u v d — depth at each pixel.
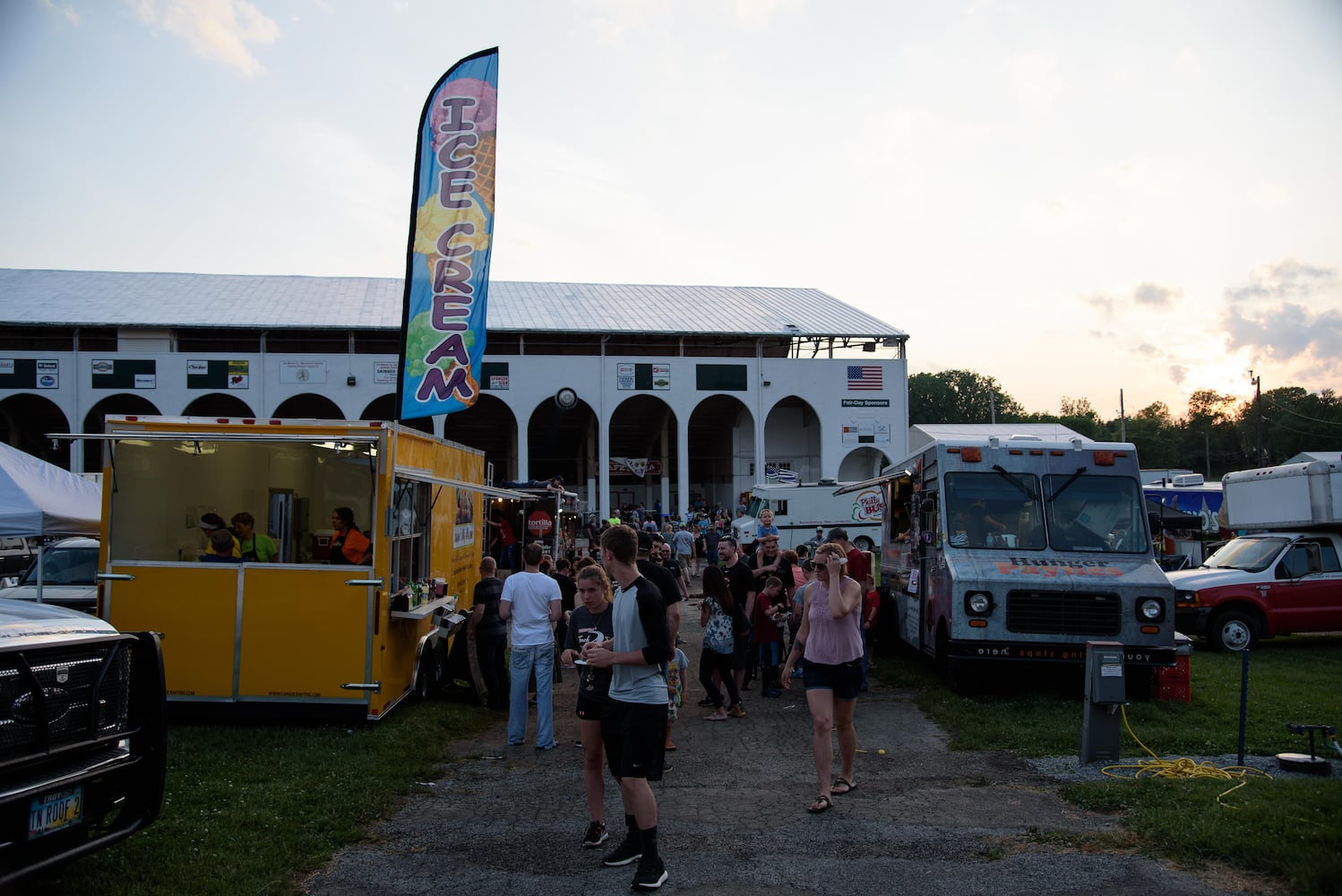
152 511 9.33
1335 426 80.25
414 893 5.09
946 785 7.26
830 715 6.68
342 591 9.04
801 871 5.34
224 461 9.36
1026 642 10.39
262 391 39.62
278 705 9.08
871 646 13.14
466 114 12.92
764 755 8.48
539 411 47.69
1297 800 6.19
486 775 7.87
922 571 12.49
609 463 47.16
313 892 5.11
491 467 18.73
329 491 9.28
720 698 10.19
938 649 11.51
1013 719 9.48
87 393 38.66
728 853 5.68
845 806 6.69
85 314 39.09
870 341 45.25
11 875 4.21
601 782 5.87
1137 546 11.25
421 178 12.96
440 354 12.80
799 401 46.38
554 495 21.25
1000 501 11.55
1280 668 13.00
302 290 45.19
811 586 7.04
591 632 6.32
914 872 5.29
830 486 32.81
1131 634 10.29
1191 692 10.88
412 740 8.65
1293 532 16.09
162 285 44.38
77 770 4.65
